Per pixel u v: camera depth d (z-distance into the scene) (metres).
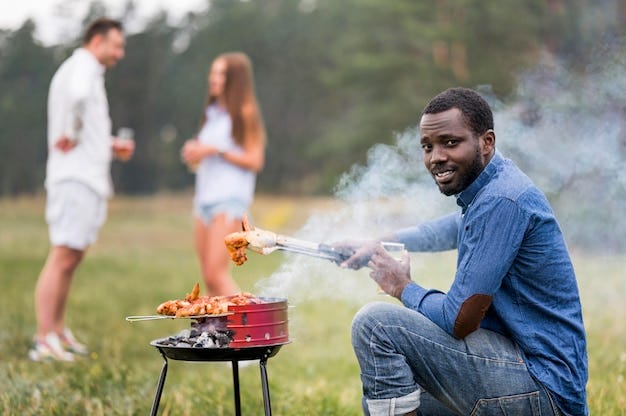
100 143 6.30
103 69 6.39
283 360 6.00
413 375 3.16
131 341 6.69
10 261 13.52
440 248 3.67
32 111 44.47
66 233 6.12
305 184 43.47
